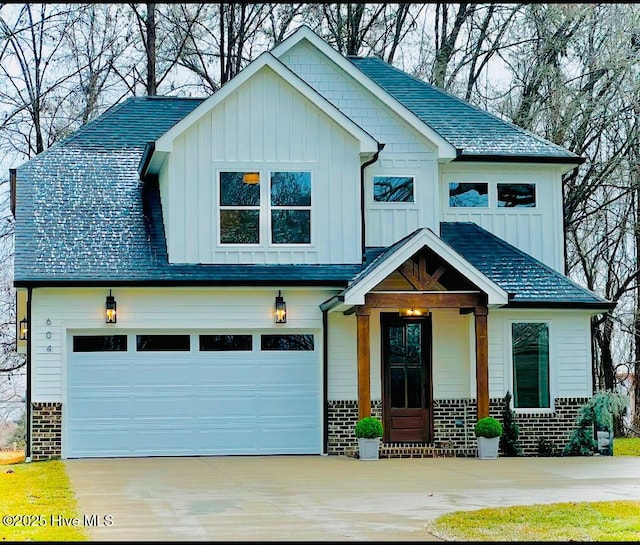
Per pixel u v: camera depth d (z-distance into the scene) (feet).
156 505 46.03
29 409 69.56
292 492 50.67
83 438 70.49
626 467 63.52
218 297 72.33
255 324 72.49
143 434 71.26
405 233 78.07
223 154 73.31
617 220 114.11
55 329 70.23
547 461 67.67
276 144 73.97
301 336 73.51
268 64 73.26
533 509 43.52
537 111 109.09
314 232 73.97
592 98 106.83
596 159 110.73
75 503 46.42
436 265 70.69
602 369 115.14
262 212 73.46
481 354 68.95
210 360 72.43
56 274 69.72
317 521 41.37
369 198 77.82
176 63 120.16
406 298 68.13
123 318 71.00
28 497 48.37
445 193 81.15
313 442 72.90
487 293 68.49
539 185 82.33
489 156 79.97
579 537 37.32
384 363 73.82
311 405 73.10
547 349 74.95
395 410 73.87
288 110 74.18
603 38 106.52
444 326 74.38
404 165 78.54
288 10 119.34
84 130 85.05
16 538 37.06
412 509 44.78
